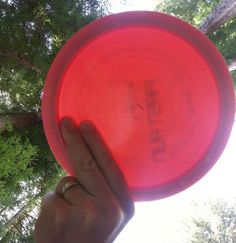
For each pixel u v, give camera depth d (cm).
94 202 22
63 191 22
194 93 29
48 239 21
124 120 28
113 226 22
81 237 21
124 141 28
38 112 155
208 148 29
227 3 123
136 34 29
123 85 29
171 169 29
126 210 23
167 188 28
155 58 29
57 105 27
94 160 23
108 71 29
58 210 22
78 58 28
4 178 130
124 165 28
